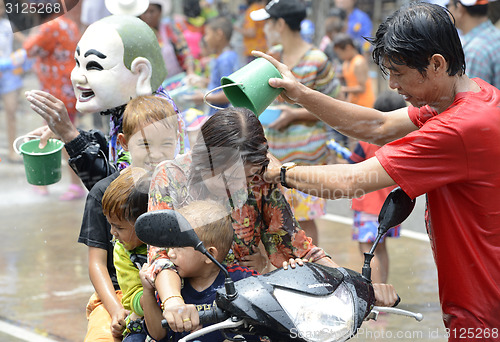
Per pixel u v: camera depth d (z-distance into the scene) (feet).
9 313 15.87
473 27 18.10
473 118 8.53
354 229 15.81
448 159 8.60
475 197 8.77
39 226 21.48
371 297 7.96
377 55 9.11
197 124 9.54
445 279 9.27
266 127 15.69
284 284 7.65
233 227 8.80
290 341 7.52
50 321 15.38
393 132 10.29
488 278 8.96
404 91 9.05
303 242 9.15
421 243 19.45
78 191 23.52
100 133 11.33
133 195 8.87
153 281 8.21
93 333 9.66
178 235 7.50
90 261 10.07
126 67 11.03
